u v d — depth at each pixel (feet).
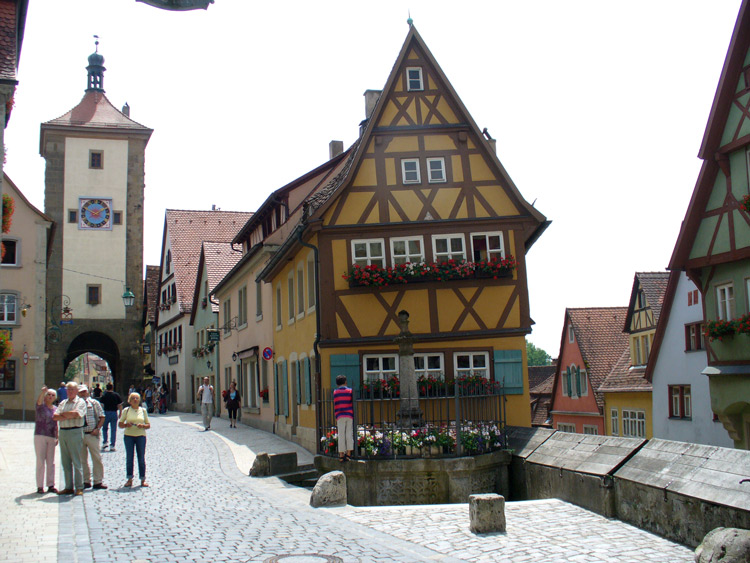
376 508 36.32
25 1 53.26
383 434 47.26
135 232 164.76
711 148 69.56
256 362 98.78
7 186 111.75
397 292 62.90
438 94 66.28
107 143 164.96
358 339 61.98
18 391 109.81
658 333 104.06
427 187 64.85
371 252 63.72
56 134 161.89
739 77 66.69
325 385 61.77
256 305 97.91
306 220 63.46
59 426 40.70
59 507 36.32
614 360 135.23
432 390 60.54
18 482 44.93
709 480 27.22
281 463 51.13
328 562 24.75
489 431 49.14
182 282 160.15
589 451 37.01
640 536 28.96
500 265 62.90
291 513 34.99
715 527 26.20
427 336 62.23
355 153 65.62
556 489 39.01
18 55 54.03
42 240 113.29
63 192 161.48
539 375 202.28
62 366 157.58
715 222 70.49
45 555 25.81
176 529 30.73
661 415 104.06
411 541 28.32
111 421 66.54
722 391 71.26
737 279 68.90
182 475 50.42
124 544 27.68
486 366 62.85
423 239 64.03
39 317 111.75
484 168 65.51
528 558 25.55
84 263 161.38
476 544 27.68
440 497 45.42
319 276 63.21
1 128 50.78
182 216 175.11
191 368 154.40
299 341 72.95
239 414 110.01
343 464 46.50
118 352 161.99
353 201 64.13
